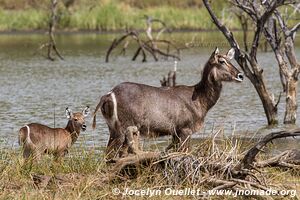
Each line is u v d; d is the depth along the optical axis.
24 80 69.31
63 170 28.50
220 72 32.12
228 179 26.03
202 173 26.48
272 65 79.56
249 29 106.00
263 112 49.38
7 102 55.16
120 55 94.12
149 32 88.19
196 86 32.31
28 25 124.31
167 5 136.00
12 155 30.20
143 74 73.44
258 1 44.50
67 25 125.12
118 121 30.23
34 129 31.78
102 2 131.50
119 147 29.36
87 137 39.81
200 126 32.28
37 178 26.92
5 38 117.31
